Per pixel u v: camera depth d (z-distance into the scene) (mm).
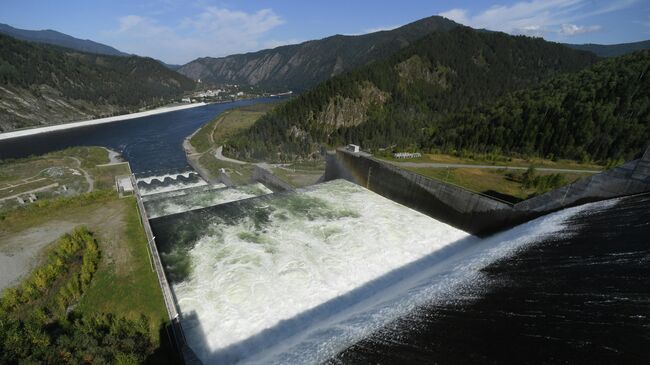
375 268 29953
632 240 19219
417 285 22969
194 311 23703
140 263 25922
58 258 24766
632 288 14969
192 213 37312
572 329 13398
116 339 18672
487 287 19016
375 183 47531
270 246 31703
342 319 21078
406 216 40062
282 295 25625
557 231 25016
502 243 26891
